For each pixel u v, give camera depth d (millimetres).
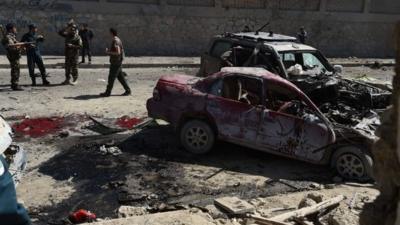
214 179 7520
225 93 8359
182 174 7660
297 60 9922
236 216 6078
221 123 8281
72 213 6184
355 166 7574
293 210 6215
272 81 8109
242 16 23578
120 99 12539
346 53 26250
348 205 6281
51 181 7172
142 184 7191
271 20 24188
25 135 9234
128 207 6250
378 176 2703
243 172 7875
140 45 21953
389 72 21281
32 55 13586
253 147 8211
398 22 2592
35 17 19812
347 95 8867
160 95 8820
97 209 6375
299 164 8359
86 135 9367
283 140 7980
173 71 18609
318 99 8758
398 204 2498
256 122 8078
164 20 22125
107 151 8477
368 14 26031
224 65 10281
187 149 8578
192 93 8484
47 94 12734
